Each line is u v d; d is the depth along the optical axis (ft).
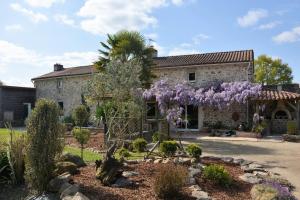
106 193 17.31
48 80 89.20
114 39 55.31
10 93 85.92
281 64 131.64
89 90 31.71
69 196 15.94
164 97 56.75
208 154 36.32
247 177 22.63
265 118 60.13
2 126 77.97
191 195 17.76
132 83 31.19
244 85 56.90
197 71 64.95
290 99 54.65
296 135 50.42
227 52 70.74
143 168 23.68
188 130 63.46
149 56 56.24
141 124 44.45
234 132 57.21
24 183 20.56
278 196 17.72
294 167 29.04
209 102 57.00
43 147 18.02
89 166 24.39
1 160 20.90
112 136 33.24
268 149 40.78
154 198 17.11
